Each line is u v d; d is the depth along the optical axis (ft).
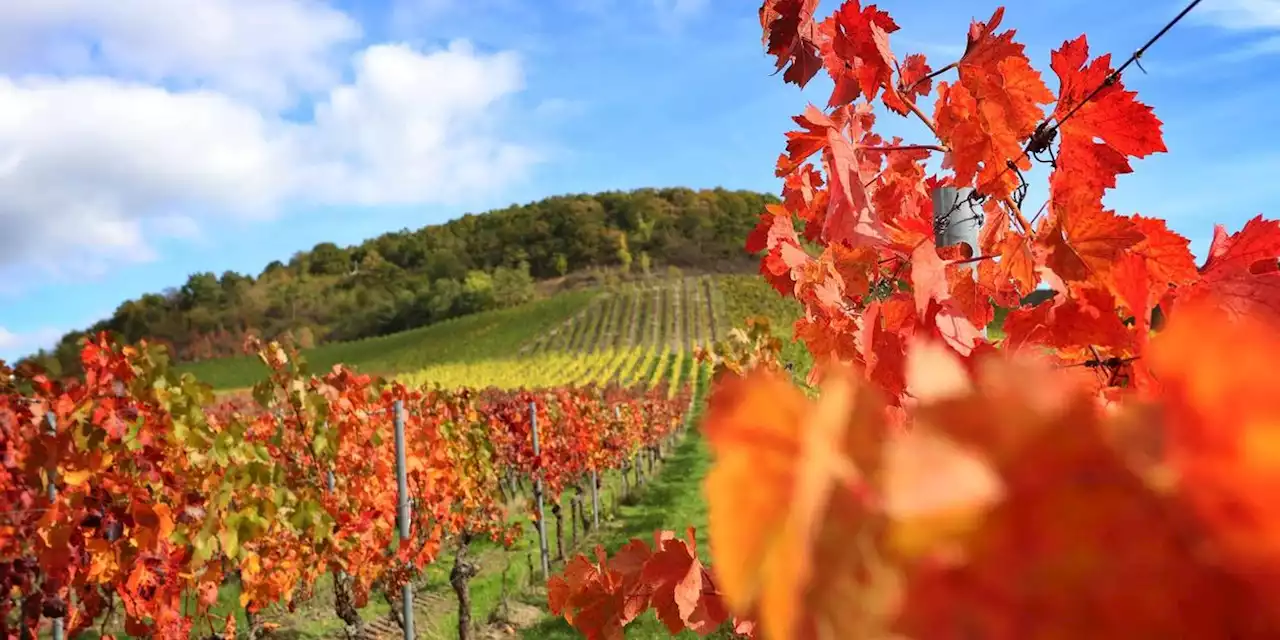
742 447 0.73
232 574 29.32
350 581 21.53
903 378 3.21
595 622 5.84
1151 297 3.13
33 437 13.50
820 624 0.73
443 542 36.96
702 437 0.74
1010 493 0.78
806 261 5.05
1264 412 0.77
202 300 335.06
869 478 0.75
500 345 223.92
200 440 17.06
